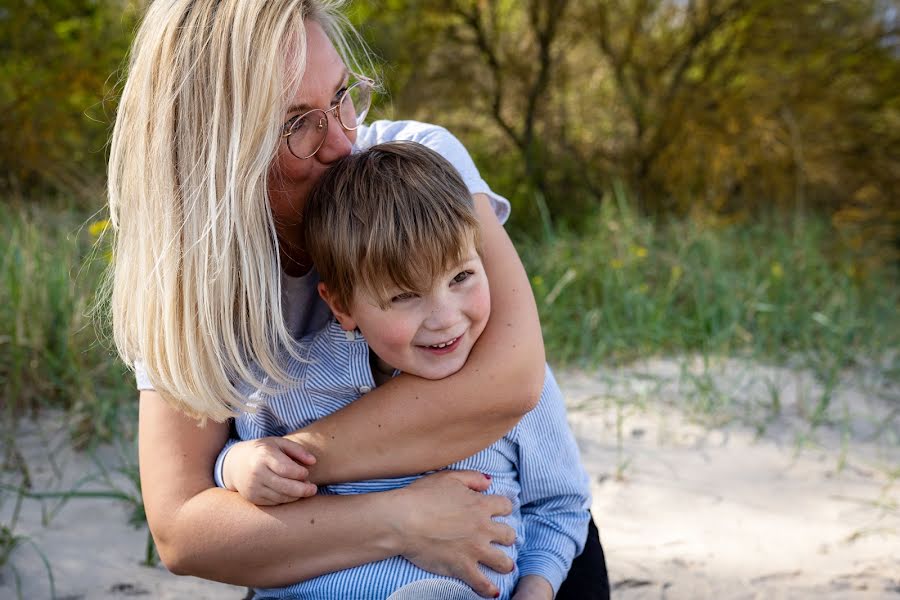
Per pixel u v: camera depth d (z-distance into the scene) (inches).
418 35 238.5
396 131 70.2
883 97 249.0
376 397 59.1
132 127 56.3
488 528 58.3
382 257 55.0
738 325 167.2
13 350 124.0
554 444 65.6
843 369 156.9
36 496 98.6
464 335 58.6
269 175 58.3
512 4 245.3
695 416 134.9
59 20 241.8
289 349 57.8
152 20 56.4
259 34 53.3
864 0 247.3
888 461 122.1
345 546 57.2
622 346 159.5
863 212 239.6
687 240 206.2
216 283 55.3
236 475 58.3
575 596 64.3
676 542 100.1
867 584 90.7
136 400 126.8
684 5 246.5
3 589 87.3
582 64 252.2
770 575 92.7
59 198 203.2
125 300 58.0
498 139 252.1
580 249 200.4
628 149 248.8
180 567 59.3
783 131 241.8
